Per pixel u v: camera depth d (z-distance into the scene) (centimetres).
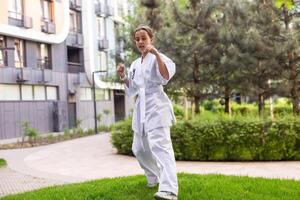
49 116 3148
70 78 3425
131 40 1739
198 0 1585
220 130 1216
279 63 1450
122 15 3200
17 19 2791
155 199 536
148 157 594
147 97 550
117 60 1912
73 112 3478
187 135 1233
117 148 1434
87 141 2069
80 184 731
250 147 1204
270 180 721
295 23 1405
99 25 3853
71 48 3591
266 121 1202
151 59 552
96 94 3872
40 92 3072
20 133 2812
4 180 1005
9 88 2755
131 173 1017
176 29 1552
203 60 1560
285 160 1199
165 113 545
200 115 1380
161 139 538
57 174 1056
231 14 1502
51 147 1850
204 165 1130
